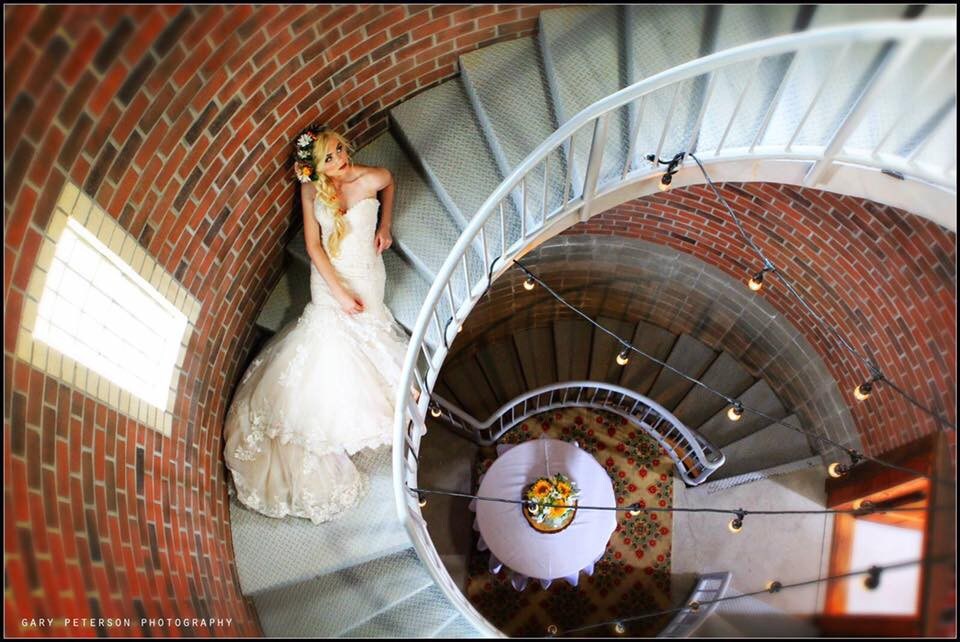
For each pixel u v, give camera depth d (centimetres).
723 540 638
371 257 418
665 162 381
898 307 471
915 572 377
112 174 272
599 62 432
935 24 255
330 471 409
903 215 432
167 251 324
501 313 716
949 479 402
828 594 481
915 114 340
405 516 375
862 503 516
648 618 643
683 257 638
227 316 405
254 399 408
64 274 271
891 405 506
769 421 661
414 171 469
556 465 596
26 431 240
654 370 726
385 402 414
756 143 367
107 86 251
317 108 396
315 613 391
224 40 296
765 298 614
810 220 505
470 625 390
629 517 677
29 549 227
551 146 345
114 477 292
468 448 711
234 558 398
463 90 469
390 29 389
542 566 564
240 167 357
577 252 654
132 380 322
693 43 414
